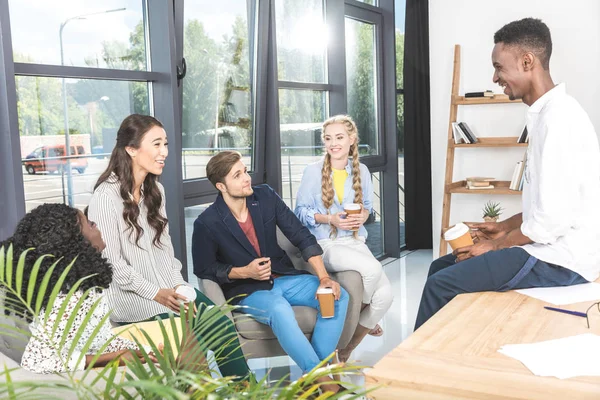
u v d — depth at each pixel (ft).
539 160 7.57
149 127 8.48
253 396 3.54
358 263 10.11
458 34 17.15
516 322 6.19
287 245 10.73
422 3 20.34
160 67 11.40
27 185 9.60
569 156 7.27
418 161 20.89
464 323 6.22
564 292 7.16
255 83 14.16
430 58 17.65
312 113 16.76
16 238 5.37
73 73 10.00
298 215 11.31
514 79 7.90
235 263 9.71
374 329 11.56
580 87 15.69
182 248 11.65
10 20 9.14
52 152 9.96
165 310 8.34
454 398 4.81
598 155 7.52
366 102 19.07
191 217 13.00
